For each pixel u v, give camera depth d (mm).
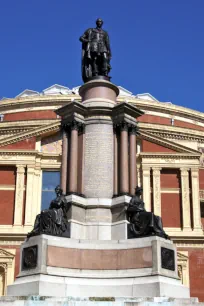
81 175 24000
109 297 18125
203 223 54406
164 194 51125
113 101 25875
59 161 52656
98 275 20359
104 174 24016
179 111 71125
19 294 19297
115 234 22391
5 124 63906
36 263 19766
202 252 48250
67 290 19484
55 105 68750
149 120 69125
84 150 24484
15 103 69562
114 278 20219
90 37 26859
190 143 61906
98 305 16891
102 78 26125
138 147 53000
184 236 48625
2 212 50156
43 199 51438
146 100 69812
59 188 22703
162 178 51844
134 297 18406
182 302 17719
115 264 20641
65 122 24938
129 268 20359
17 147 53219
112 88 26062
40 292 18797
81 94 26453
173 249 20750
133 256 20469
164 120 70062
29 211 50000
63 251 20438
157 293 18875
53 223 21422
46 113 68438
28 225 49344
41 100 68875
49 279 19422
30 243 20484
